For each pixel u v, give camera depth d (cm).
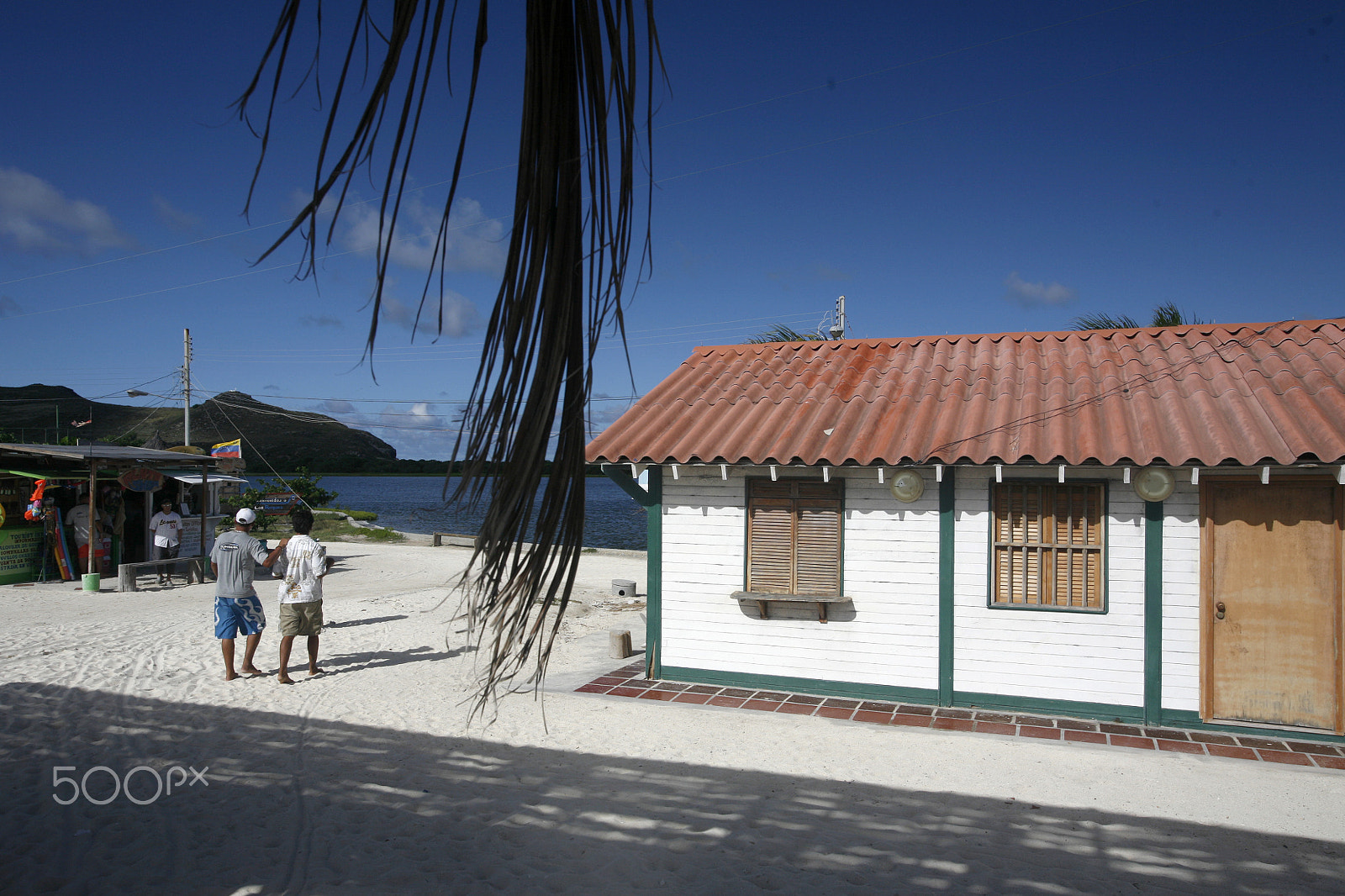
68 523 1777
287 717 780
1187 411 809
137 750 681
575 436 136
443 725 763
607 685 913
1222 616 761
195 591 1642
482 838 526
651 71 138
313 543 925
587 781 629
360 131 116
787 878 477
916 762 678
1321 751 709
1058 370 930
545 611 137
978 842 529
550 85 132
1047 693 805
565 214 133
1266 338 930
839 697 867
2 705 799
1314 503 742
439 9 126
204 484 1919
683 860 499
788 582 891
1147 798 605
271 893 449
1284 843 530
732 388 1043
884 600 857
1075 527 803
